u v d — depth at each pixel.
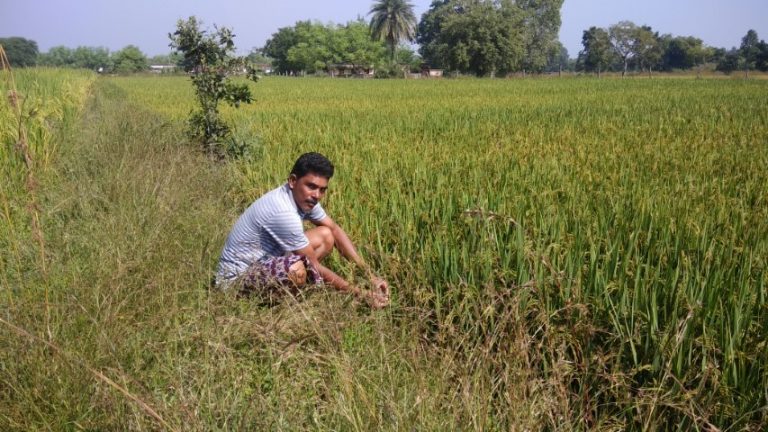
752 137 11.37
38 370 3.05
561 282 4.06
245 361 3.56
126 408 2.98
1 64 4.29
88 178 7.50
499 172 7.62
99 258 4.51
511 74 99.94
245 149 10.45
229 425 2.92
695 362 3.44
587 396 3.34
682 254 4.37
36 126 9.17
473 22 83.50
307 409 3.21
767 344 3.37
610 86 41.66
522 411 2.90
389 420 2.76
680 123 14.48
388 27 107.62
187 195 6.83
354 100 27.41
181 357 3.43
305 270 4.50
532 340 3.60
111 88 37.97
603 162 8.42
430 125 14.79
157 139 10.59
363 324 3.88
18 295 3.95
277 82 56.97
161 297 3.90
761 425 3.03
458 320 4.30
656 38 135.50
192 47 11.47
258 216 4.50
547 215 5.50
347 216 6.14
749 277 4.02
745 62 104.81
